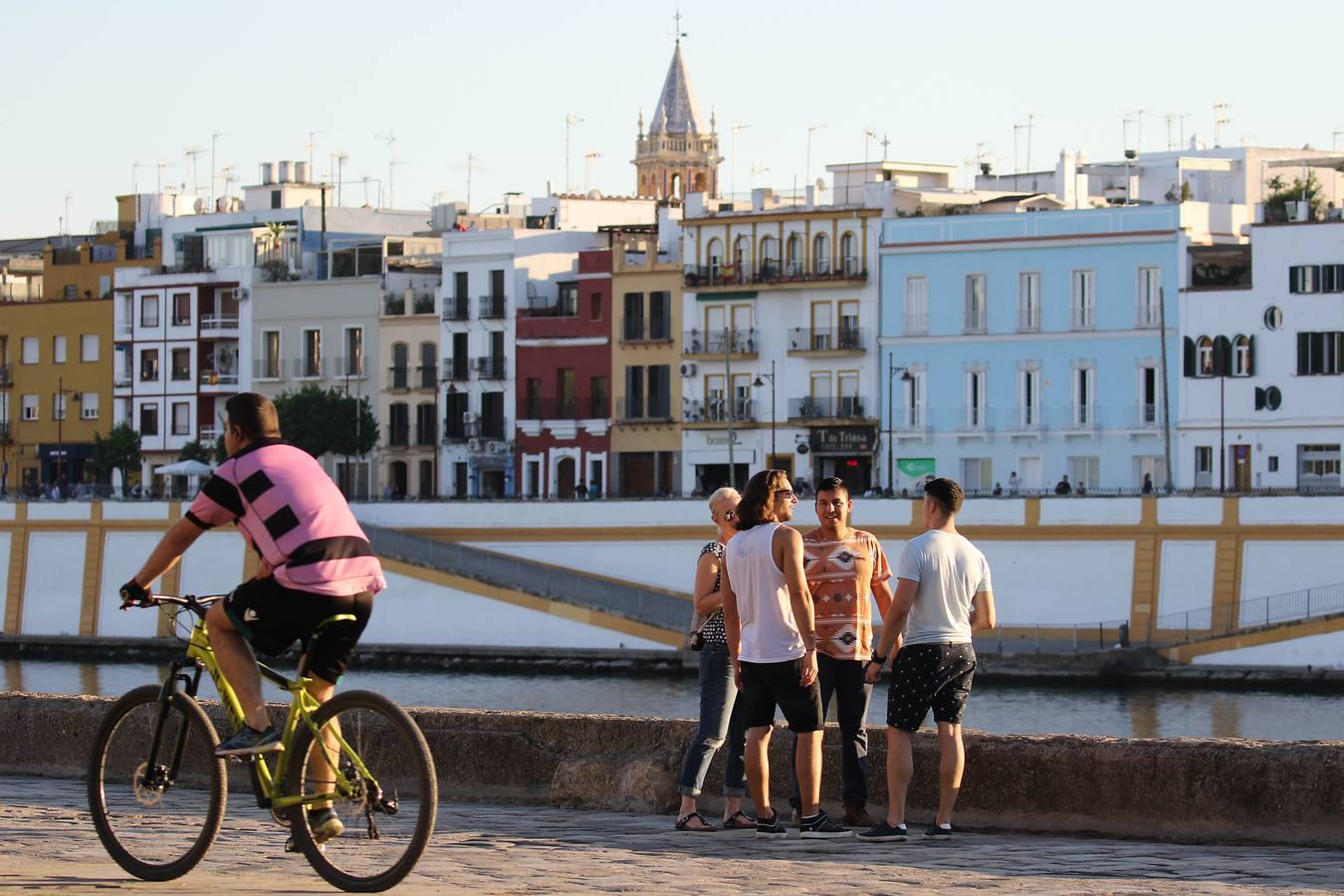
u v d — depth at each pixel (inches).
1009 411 4626.0
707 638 799.1
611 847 709.9
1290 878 633.0
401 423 5398.6
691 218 5007.4
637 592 3720.5
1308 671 3078.2
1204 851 706.8
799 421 4825.3
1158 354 4468.5
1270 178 5713.6
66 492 5472.4
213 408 5674.2
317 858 555.2
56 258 6343.5
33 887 561.9
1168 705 2933.1
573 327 5142.7
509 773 853.2
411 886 573.6
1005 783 765.9
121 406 5807.1
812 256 4877.0
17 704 940.0
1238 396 4343.0
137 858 587.8
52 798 835.4
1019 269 4626.0
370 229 6466.5
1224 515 3356.3
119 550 4001.0
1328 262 4252.0
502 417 5241.1
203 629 585.0
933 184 5639.8
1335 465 4242.1
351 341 5492.1
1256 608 3324.3
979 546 3523.6
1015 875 639.8
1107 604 3430.1
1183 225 4488.2
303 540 550.9
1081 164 5885.8
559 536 3873.0
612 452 5078.7
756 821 782.5
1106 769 748.0
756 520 770.2
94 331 5905.5
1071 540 3459.6
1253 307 4328.3
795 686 757.3
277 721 845.8
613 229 5433.1
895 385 4753.9
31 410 6018.7
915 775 786.2
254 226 5969.5
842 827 770.8
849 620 791.1
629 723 842.2
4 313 6048.2
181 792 589.3
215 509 559.2
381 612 3745.1
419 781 541.6
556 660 3540.8
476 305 5270.7
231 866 629.3
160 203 6737.2
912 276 4744.1
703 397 4970.5
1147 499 3412.9
